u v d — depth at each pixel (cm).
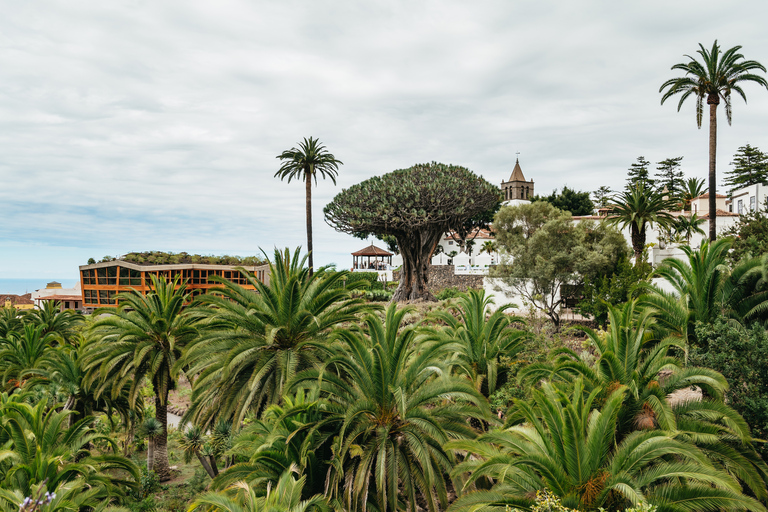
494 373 1756
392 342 1302
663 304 1343
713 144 3172
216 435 1653
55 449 1355
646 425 977
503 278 3175
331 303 1716
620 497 787
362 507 1119
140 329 2069
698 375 1008
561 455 823
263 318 1568
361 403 1165
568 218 3069
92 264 5094
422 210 4144
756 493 915
